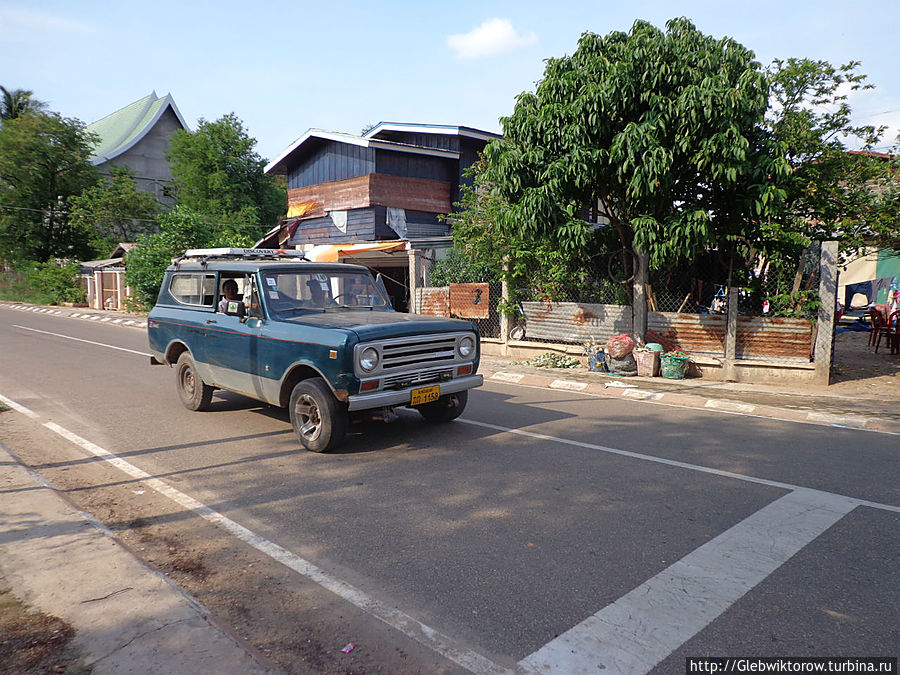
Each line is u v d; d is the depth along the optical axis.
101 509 4.55
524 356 12.41
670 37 9.07
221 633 2.82
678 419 7.34
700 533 4.01
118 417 7.55
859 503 4.53
